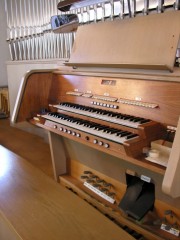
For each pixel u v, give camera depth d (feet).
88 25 6.31
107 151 4.31
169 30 4.52
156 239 4.79
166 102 4.32
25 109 6.48
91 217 3.49
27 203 3.77
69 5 7.24
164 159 3.74
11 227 3.28
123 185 5.87
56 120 5.56
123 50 5.14
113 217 5.59
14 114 6.35
